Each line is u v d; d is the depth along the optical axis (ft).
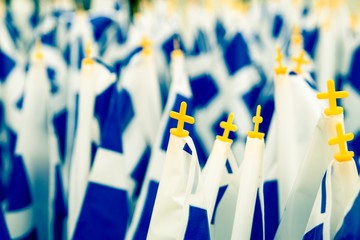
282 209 1.65
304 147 1.64
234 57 2.80
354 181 1.30
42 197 2.49
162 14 3.37
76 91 2.19
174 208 1.33
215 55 3.00
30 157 2.39
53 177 2.31
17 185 2.35
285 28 3.22
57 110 2.74
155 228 1.35
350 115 2.69
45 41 2.83
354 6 4.22
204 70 3.02
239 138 2.65
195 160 1.32
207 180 1.40
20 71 3.09
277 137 1.68
